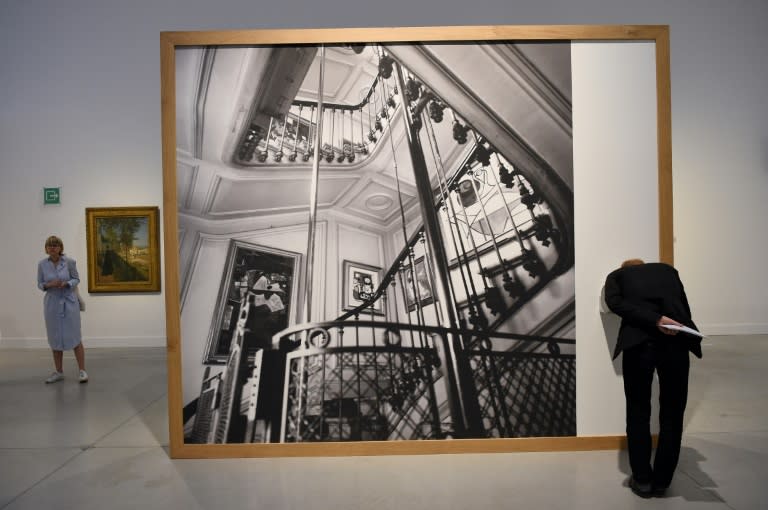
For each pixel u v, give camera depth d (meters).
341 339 3.62
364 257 3.64
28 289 7.88
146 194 7.86
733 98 7.95
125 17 7.72
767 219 8.01
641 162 3.67
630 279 3.12
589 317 3.65
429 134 3.64
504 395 3.63
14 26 7.71
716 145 7.97
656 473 2.98
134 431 4.27
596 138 3.65
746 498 2.94
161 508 2.91
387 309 3.63
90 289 7.84
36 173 7.82
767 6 7.91
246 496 3.04
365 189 3.63
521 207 3.64
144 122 7.82
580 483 3.15
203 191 3.59
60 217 7.84
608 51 3.65
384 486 3.14
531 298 3.64
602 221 3.66
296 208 3.62
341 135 3.62
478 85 3.64
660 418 3.01
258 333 3.62
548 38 3.63
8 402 5.15
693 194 7.98
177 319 3.59
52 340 5.81
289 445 3.60
